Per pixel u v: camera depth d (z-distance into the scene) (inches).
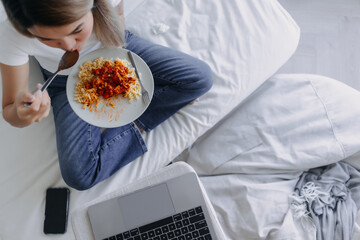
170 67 51.2
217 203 54.6
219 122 60.3
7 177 50.5
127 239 38.5
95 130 50.6
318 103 55.4
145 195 38.9
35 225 49.8
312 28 74.7
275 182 54.4
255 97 58.5
